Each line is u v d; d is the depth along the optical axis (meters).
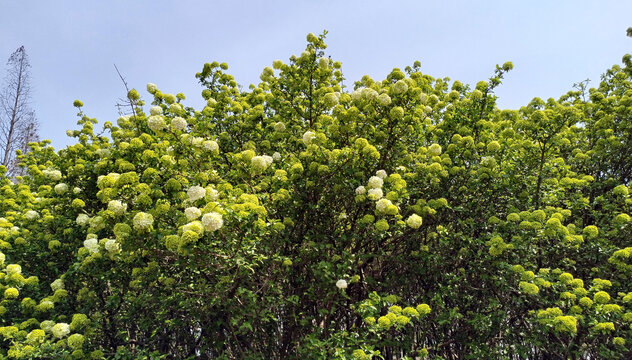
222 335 6.07
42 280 6.47
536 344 5.55
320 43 7.09
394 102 6.14
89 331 5.29
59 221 6.58
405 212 6.51
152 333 6.34
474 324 5.78
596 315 4.87
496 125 7.58
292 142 7.16
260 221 4.34
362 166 6.04
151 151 4.95
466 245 6.26
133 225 4.20
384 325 4.60
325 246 5.79
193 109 7.61
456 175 6.74
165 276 5.73
